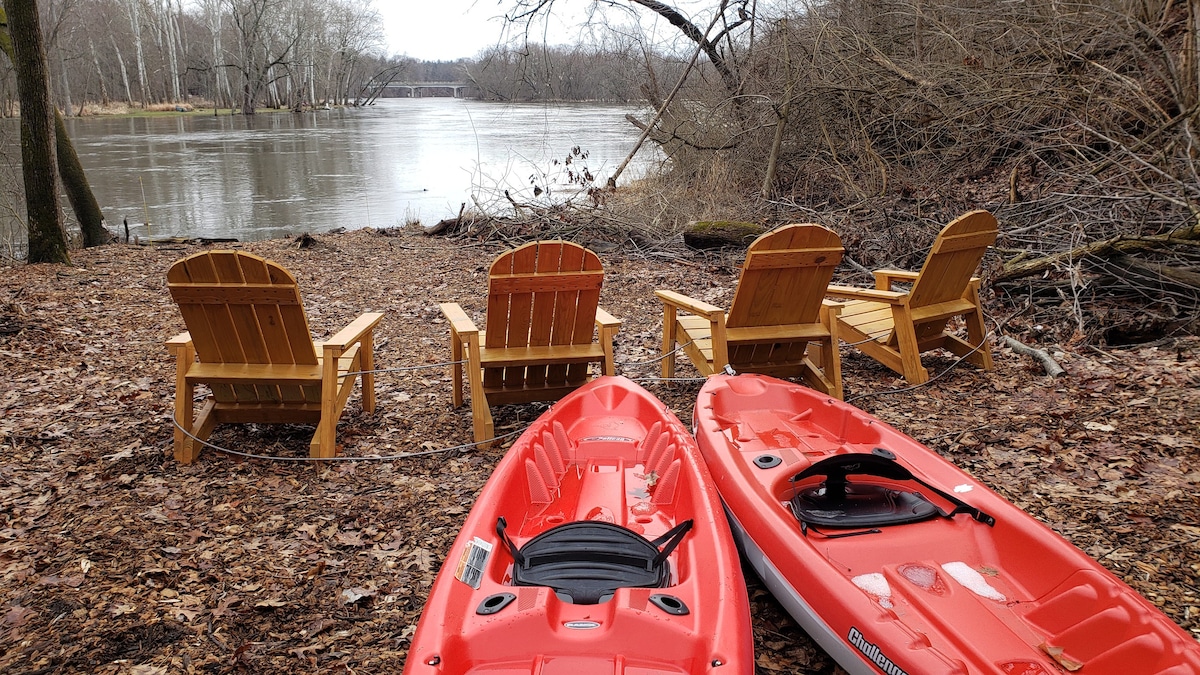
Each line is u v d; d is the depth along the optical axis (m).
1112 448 4.80
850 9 13.99
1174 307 6.82
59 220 10.87
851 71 12.81
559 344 5.39
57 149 12.91
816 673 3.11
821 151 13.59
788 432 4.44
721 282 9.80
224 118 58.84
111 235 13.90
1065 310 7.24
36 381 6.27
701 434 4.32
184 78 81.88
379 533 4.11
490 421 5.10
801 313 5.60
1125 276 7.25
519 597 2.64
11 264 10.70
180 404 4.81
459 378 5.80
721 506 3.39
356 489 4.58
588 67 21.86
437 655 2.39
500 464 3.71
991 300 7.81
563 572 2.95
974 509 3.45
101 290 9.39
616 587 2.89
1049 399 5.65
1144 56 9.01
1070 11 10.99
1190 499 4.19
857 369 6.57
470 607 2.68
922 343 6.32
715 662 2.36
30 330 7.36
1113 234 8.07
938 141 12.83
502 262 4.88
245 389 5.00
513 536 3.48
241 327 4.67
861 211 11.82
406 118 58.06
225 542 3.99
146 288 9.63
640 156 22.17
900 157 12.74
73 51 53.91
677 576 3.12
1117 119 10.07
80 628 3.31
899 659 2.59
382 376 6.66
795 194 13.66
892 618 2.74
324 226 16.25
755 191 14.05
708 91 16.17
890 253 9.67
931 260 5.76
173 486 4.57
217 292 4.47
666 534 3.15
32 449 5.04
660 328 8.02
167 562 3.80
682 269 10.66
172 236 14.74
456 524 4.19
